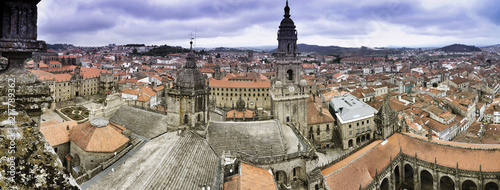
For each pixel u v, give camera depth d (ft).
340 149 413.18
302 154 246.06
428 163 265.13
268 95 617.21
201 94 260.83
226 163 213.87
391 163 266.36
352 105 451.94
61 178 46.80
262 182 201.05
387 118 295.89
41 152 46.52
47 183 45.34
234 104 626.23
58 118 513.86
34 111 48.65
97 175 207.92
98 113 319.68
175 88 254.68
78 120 508.12
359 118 423.64
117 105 347.77
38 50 48.83
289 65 316.40
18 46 45.83
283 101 313.73
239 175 199.82
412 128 414.00
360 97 636.48
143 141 260.42
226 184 195.62
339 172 232.12
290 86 317.42
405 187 286.87
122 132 264.31
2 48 44.06
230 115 379.96
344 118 417.28
